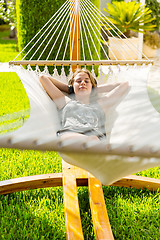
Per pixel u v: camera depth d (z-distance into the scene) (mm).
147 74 2520
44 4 5480
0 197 2242
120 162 1334
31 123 1454
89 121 2039
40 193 2334
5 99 4227
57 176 2287
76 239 1597
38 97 2230
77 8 3094
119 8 8391
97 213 1804
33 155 2910
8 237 1798
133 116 1711
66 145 1052
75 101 2268
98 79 2770
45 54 5707
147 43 9648
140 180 2342
